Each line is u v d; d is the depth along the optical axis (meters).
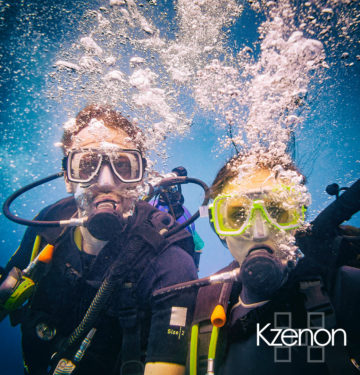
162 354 1.37
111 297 1.59
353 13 1.83
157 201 3.00
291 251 1.33
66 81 2.13
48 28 3.42
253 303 1.34
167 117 2.00
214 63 1.91
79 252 1.72
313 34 1.95
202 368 1.29
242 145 1.67
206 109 2.24
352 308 1.18
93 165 1.65
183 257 1.63
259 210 1.35
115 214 1.53
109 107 1.83
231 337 1.34
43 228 1.83
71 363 1.56
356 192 1.30
